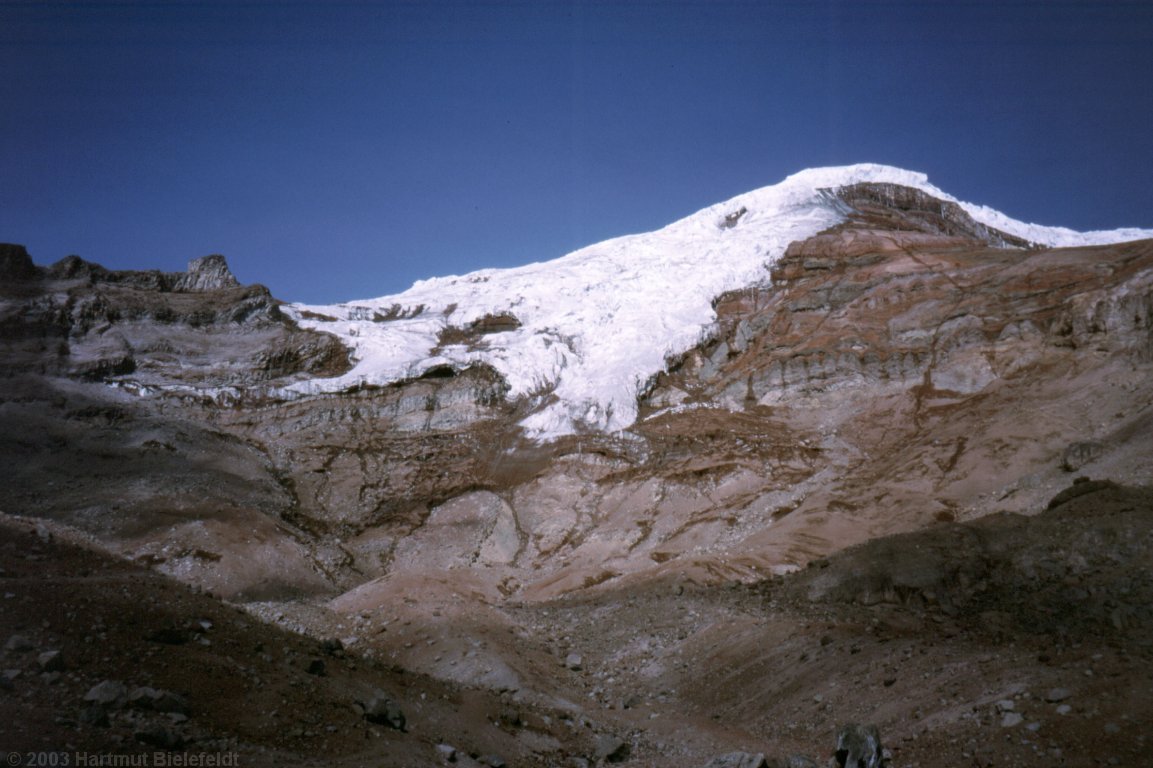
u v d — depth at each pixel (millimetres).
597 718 17766
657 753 15453
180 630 13250
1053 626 17016
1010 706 13125
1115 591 17438
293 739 11570
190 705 11398
